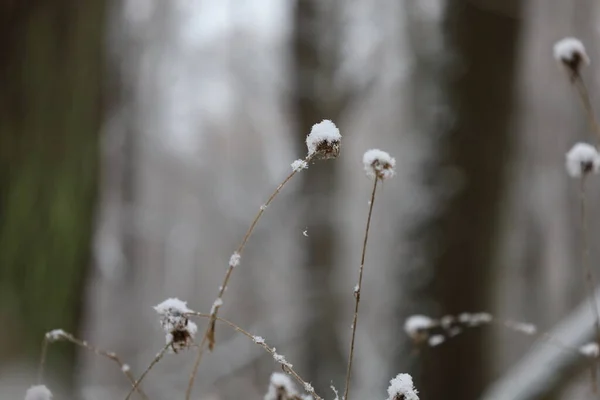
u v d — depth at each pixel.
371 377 5.57
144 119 10.67
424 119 4.25
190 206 16.61
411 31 5.16
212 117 15.30
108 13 3.18
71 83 3.00
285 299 10.05
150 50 9.03
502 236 4.12
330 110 8.30
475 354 3.89
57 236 2.92
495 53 4.06
